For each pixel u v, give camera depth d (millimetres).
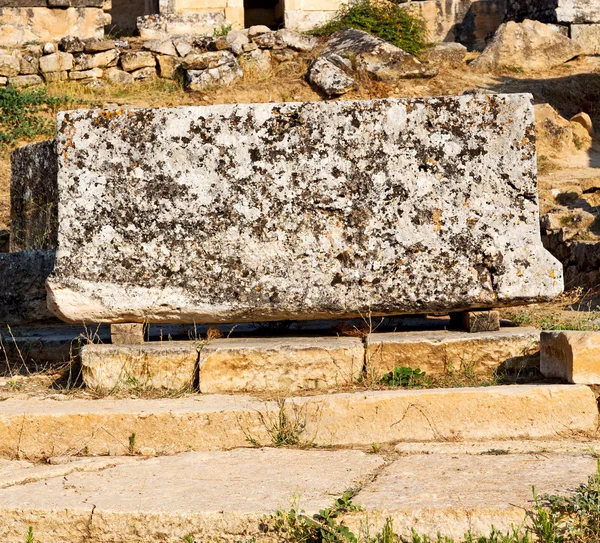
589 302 9867
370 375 5773
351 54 20141
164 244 5832
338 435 5180
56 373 6488
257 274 5820
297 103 5836
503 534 3693
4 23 20906
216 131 5824
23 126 17500
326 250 5820
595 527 3697
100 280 5812
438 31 26219
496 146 5836
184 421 5168
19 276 7785
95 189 5824
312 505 3902
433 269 5812
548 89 20516
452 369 5793
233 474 4504
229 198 5824
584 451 4781
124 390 5742
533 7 24641
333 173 5820
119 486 4352
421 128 5824
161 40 20312
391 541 3656
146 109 5848
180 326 6969
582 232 12281
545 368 5680
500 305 5898
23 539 4008
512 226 5848
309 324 6848
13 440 5207
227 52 20234
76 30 21297
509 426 5180
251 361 5711
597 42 23797
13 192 9438
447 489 4078
